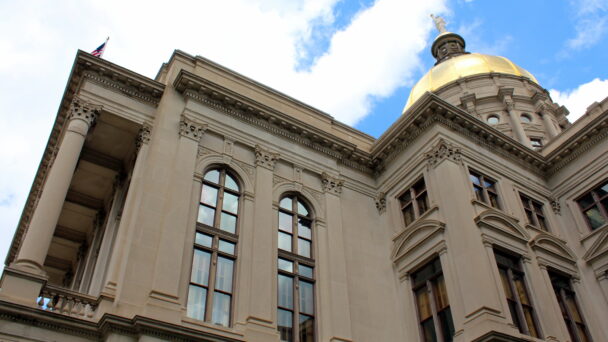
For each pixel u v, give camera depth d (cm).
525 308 2045
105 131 2378
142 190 1970
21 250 1723
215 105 2398
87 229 2992
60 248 3070
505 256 2161
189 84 2339
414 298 2214
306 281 2184
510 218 2270
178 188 2028
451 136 2477
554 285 2281
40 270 1681
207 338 1683
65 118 2434
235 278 1980
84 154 2511
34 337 1505
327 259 2262
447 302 2047
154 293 1716
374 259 2405
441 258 2120
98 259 2252
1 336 1454
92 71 2302
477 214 2169
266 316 1897
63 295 1672
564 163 2778
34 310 1526
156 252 1842
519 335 1828
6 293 1555
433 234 2202
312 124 2770
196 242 1978
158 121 2223
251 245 2078
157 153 2106
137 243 1825
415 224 2330
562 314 2173
